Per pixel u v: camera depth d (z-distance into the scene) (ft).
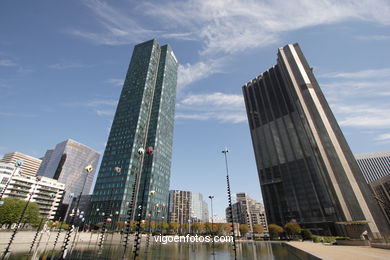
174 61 619.67
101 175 368.48
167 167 463.42
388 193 307.37
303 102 324.19
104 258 75.46
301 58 373.20
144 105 457.27
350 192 238.68
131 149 380.37
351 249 96.68
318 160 287.69
